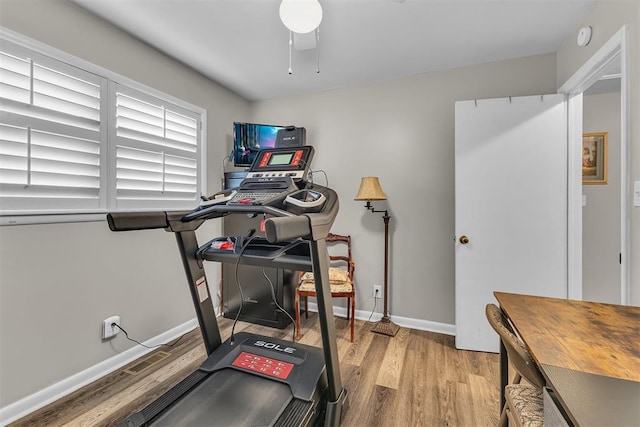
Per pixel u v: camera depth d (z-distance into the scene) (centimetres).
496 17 189
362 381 188
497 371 200
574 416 59
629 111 146
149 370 200
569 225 217
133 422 117
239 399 132
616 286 276
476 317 230
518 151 222
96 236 193
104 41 195
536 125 219
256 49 229
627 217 146
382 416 157
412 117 272
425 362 212
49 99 170
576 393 67
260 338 181
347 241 287
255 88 305
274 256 146
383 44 221
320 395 141
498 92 245
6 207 154
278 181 155
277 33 208
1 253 152
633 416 59
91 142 190
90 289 189
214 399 132
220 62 250
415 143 271
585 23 187
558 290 215
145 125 226
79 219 183
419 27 200
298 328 254
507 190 224
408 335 255
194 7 181
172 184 250
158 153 237
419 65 254
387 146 281
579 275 213
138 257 220
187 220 156
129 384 185
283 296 269
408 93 274
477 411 161
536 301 131
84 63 184
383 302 280
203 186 278
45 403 165
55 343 171
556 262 216
